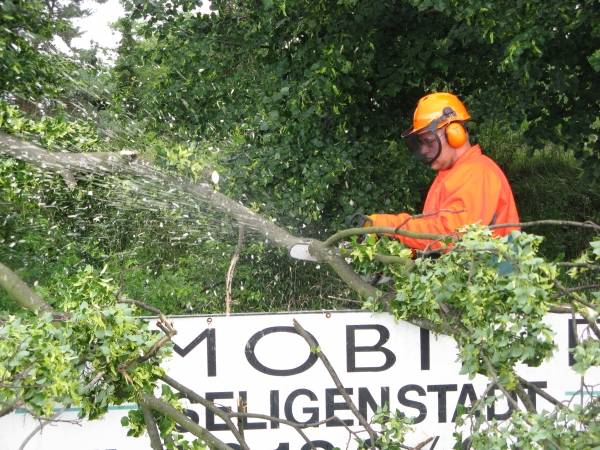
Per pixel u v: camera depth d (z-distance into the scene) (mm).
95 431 2699
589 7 4914
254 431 2781
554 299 2725
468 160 3318
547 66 5945
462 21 5605
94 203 5625
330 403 2797
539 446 2127
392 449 2637
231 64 6059
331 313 2803
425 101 3461
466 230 2475
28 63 6363
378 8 5602
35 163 4051
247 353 2781
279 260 5316
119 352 2400
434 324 2701
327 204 5664
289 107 5305
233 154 5738
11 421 2633
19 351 2119
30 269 5637
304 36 5613
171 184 4012
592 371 2828
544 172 8797
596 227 2439
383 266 3078
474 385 2824
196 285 5418
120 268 5680
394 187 5797
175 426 2682
